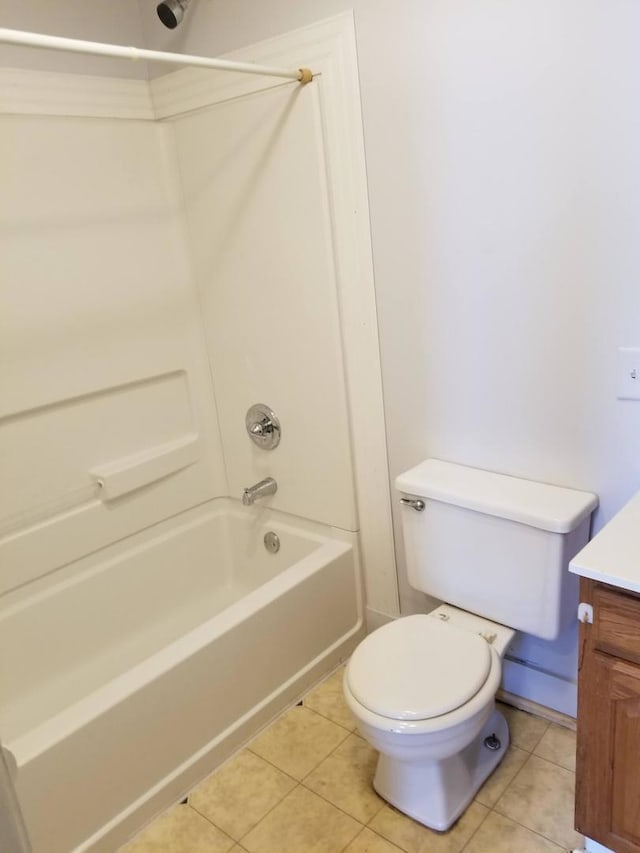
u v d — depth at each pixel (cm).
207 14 201
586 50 139
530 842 155
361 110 178
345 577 224
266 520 250
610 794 133
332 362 208
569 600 166
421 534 186
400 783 164
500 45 150
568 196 151
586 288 154
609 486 164
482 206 165
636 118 137
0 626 200
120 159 216
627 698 124
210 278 234
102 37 209
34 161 195
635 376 152
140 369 230
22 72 190
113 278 219
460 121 162
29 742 149
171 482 245
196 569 255
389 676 154
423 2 158
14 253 194
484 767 173
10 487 201
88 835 159
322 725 199
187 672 176
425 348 188
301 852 158
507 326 170
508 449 180
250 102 199
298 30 182
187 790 179
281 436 233
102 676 220
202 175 222
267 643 198
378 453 210
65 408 212
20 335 197
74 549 218
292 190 199
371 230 188
